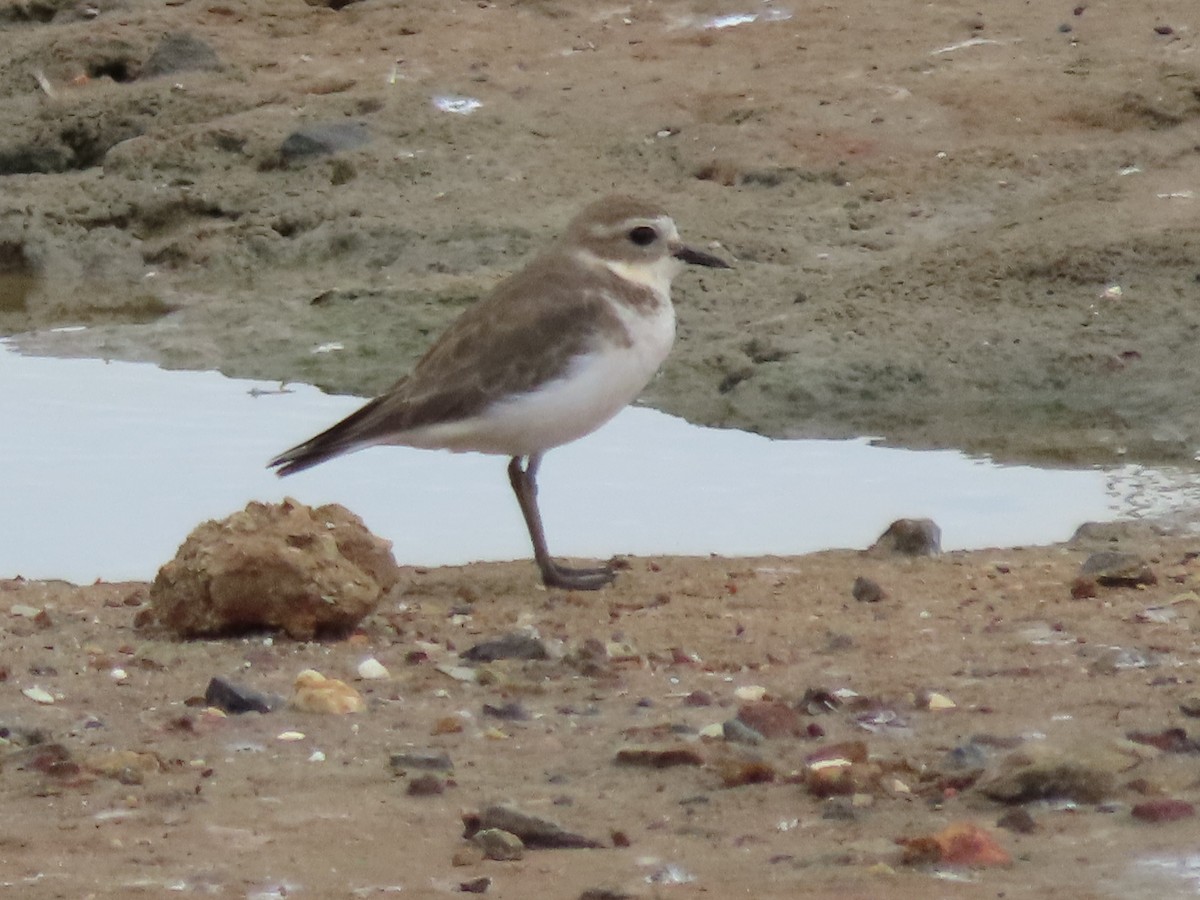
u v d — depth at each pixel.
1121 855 6.99
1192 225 16.64
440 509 13.41
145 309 18.83
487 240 18.62
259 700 9.09
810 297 16.80
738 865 7.08
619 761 8.21
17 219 20.67
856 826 7.44
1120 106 19.23
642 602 11.05
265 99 21.98
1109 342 15.44
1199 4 21.41
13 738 8.67
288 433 14.96
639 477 14.04
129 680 9.55
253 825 7.60
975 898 6.66
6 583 11.50
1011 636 10.05
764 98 20.27
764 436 14.96
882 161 18.98
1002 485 13.69
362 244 19.19
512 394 11.16
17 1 25.34
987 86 19.92
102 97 22.52
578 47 22.27
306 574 10.27
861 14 22.08
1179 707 8.65
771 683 9.40
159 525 12.98
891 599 10.91
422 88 21.55
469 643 10.26
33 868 7.19
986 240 16.88
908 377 15.38
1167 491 13.41
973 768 7.95
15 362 17.02
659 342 11.61
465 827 7.48
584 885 6.93
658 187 19.28
